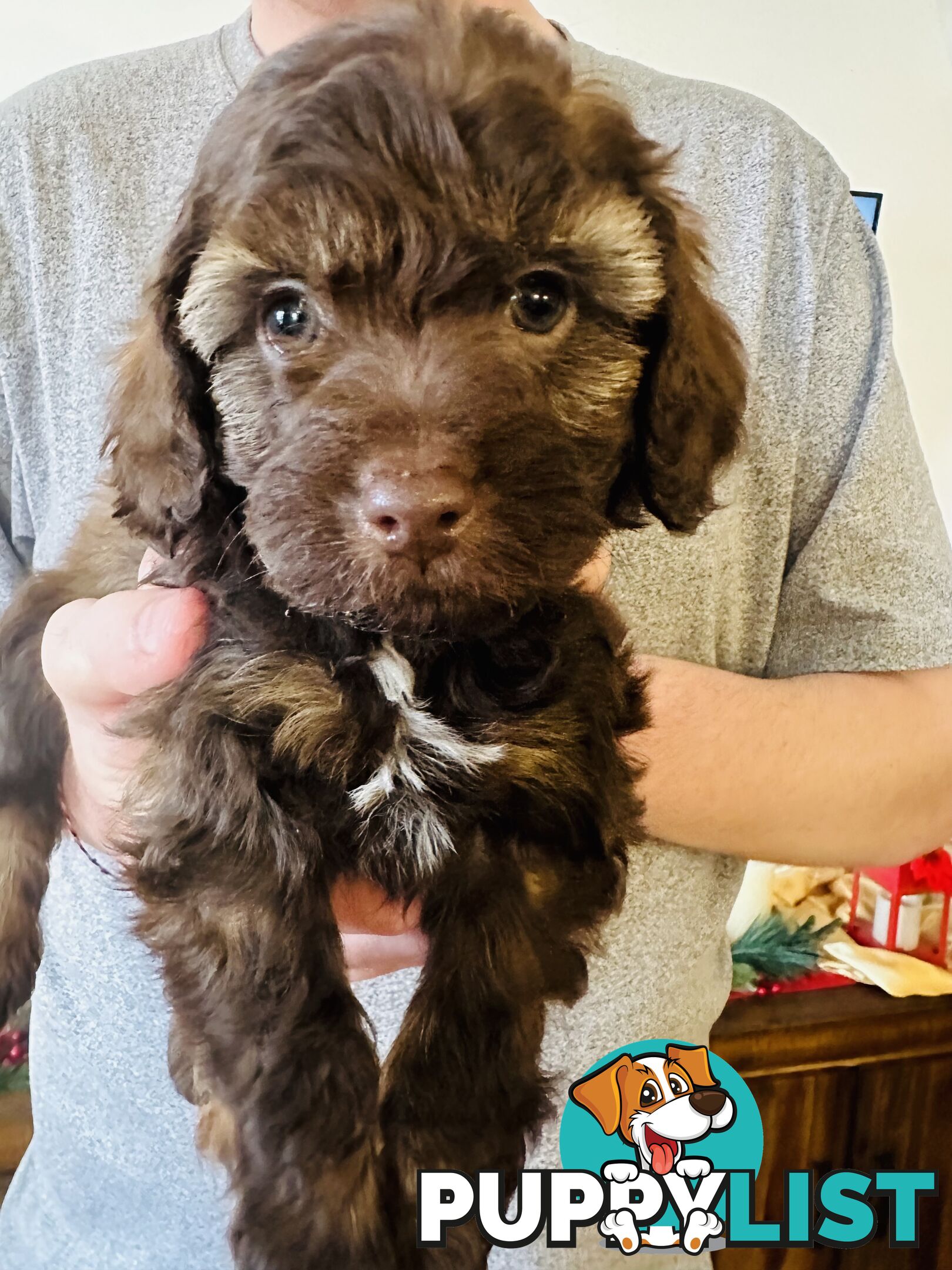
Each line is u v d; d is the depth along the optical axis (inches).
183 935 9.1
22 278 12.8
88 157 12.0
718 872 15.0
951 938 25.1
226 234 8.0
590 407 8.5
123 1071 13.0
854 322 14.3
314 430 7.4
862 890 25.3
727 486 13.6
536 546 7.8
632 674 10.5
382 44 7.9
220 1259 12.8
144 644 9.2
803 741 13.3
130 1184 13.1
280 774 8.8
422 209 7.4
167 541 9.3
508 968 9.3
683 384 9.4
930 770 14.2
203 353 8.5
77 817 13.0
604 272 8.3
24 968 14.5
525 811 9.1
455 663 9.0
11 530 15.0
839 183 14.7
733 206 13.9
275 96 7.9
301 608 7.9
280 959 8.9
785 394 14.1
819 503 14.7
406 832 9.0
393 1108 9.6
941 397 27.8
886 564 14.5
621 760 9.8
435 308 7.6
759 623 15.0
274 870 8.8
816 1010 23.5
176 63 12.4
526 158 7.7
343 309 7.6
